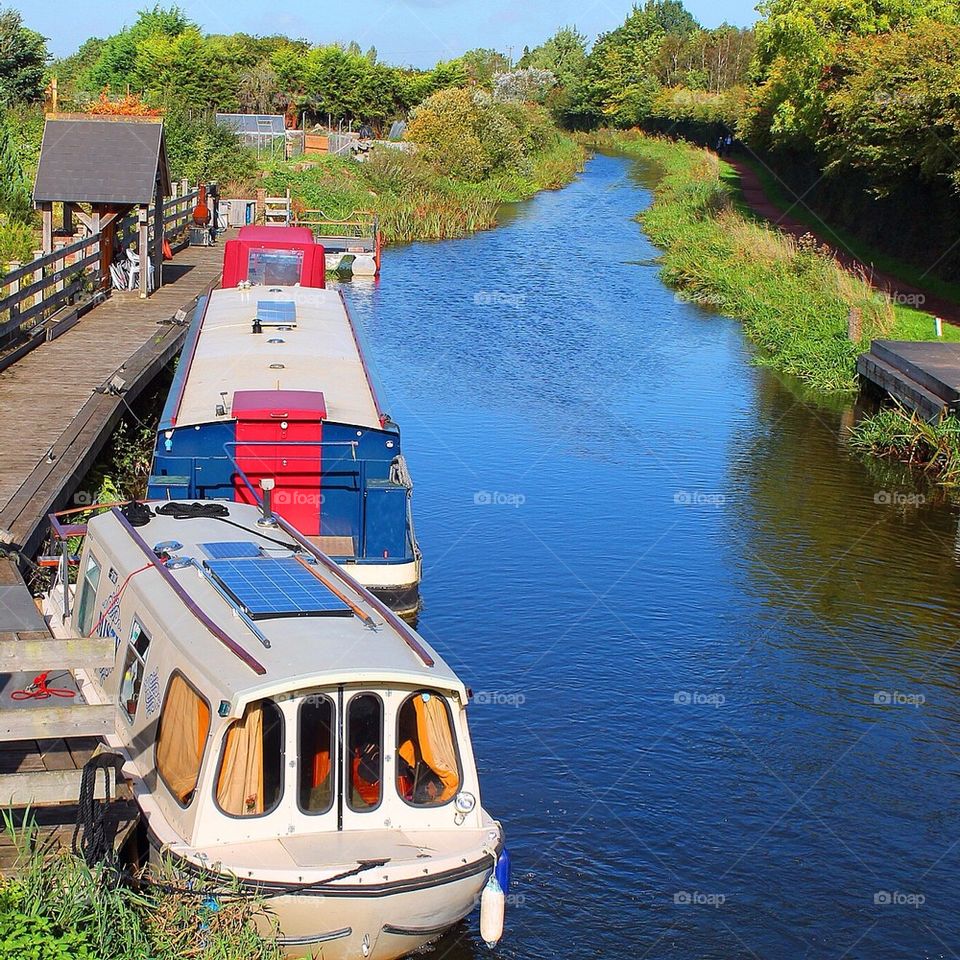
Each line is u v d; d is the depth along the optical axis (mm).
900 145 39031
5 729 8086
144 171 27000
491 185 67938
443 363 29875
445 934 9594
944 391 23828
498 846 8469
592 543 18375
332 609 9375
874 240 46594
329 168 56000
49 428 17594
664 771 12250
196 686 8453
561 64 131125
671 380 29281
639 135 115875
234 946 7629
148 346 22875
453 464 22000
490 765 12219
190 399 15758
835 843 11172
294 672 8281
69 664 8445
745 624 15781
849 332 31062
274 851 8125
